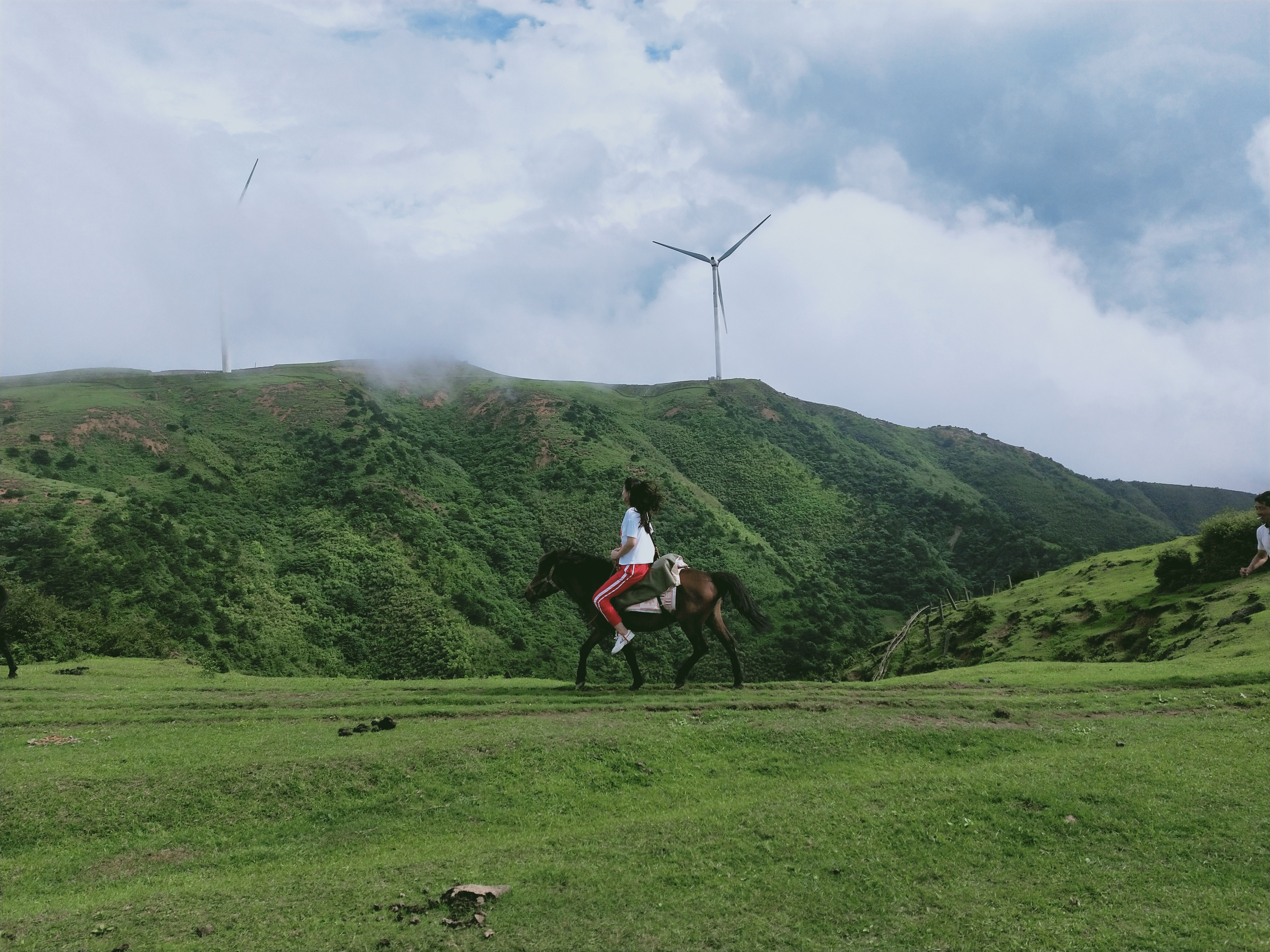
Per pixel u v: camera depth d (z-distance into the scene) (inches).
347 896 273.7
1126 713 532.4
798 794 359.9
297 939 247.3
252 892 282.2
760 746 444.5
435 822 362.3
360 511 3506.4
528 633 2851.9
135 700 554.3
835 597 3649.1
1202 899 265.7
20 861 330.0
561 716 490.9
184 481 3587.6
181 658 1331.2
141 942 248.1
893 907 262.5
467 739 430.0
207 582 2496.3
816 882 277.7
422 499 3905.0
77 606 2058.3
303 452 4239.7
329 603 2696.9
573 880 280.2
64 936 253.4
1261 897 267.1
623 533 565.9
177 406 4808.1
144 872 325.4
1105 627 1428.4
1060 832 314.8
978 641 1690.5
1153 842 305.7
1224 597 1192.2
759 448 5590.6
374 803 377.1
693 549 3688.5
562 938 244.4
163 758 413.1
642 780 403.9
